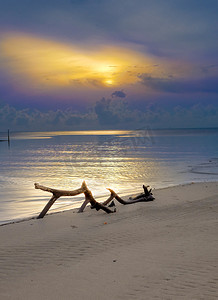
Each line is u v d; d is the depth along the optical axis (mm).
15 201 13922
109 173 25109
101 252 6465
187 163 30922
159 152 47531
